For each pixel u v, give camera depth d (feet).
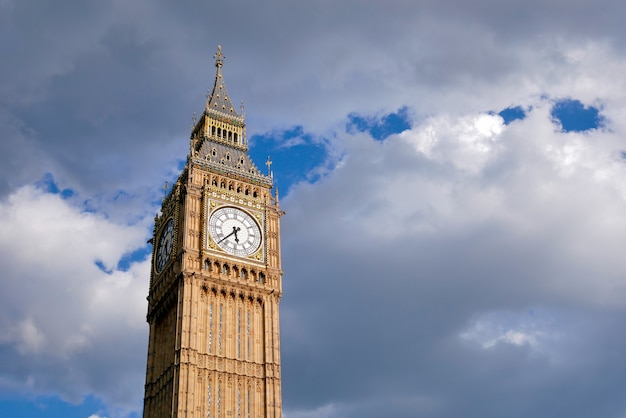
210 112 389.60
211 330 322.34
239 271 338.95
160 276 353.31
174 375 307.99
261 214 357.00
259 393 318.86
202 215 343.26
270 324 333.62
